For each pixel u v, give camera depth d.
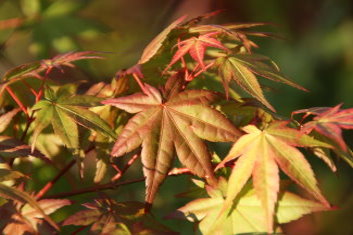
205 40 0.64
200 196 0.64
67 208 0.75
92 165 0.85
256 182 0.60
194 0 1.04
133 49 0.94
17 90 0.69
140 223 0.61
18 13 1.05
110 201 0.62
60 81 0.74
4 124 0.66
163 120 0.62
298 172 0.60
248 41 0.66
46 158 0.64
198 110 0.62
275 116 0.64
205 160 0.62
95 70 0.86
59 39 0.91
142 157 0.61
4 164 0.62
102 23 0.94
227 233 0.61
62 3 0.93
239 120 0.66
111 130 0.63
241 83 0.62
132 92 0.67
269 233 0.59
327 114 0.61
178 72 0.64
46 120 0.63
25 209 0.60
